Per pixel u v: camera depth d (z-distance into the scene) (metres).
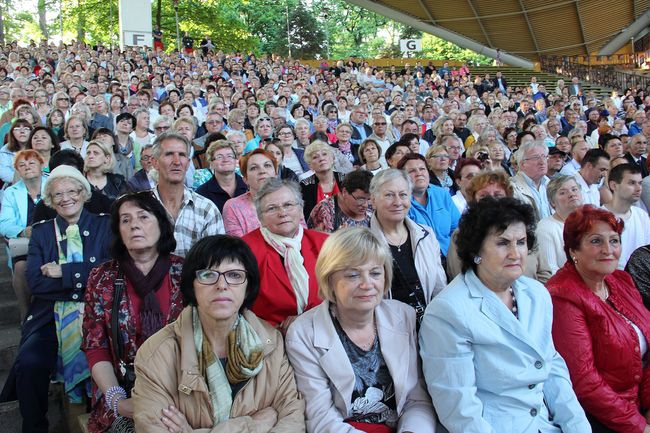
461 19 29.98
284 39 45.31
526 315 2.56
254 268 2.49
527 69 31.91
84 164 5.15
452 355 2.46
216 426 2.26
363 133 9.53
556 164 6.74
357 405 2.51
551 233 3.94
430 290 3.44
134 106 10.66
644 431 2.73
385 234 3.53
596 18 28.67
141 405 2.29
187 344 2.37
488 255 2.52
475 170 5.05
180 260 3.04
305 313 2.67
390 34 57.53
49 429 3.65
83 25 40.81
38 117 7.86
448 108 13.36
